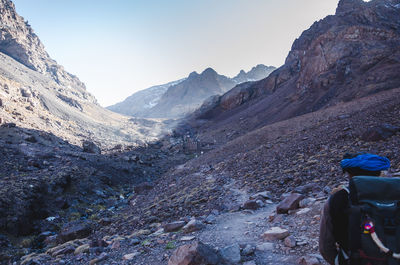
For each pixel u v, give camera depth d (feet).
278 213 29.32
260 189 47.34
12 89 449.48
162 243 27.73
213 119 582.35
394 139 46.57
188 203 52.39
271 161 72.28
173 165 236.22
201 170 119.44
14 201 80.28
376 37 279.28
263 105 436.76
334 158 48.32
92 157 182.60
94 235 52.49
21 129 234.58
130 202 102.78
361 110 111.34
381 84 200.23
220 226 30.30
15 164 140.77
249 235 24.30
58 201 96.32
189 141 340.39
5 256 56.13
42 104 548.31
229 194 50.75
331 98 254.27
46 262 32.40
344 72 273.33
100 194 118.83
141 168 196.95
